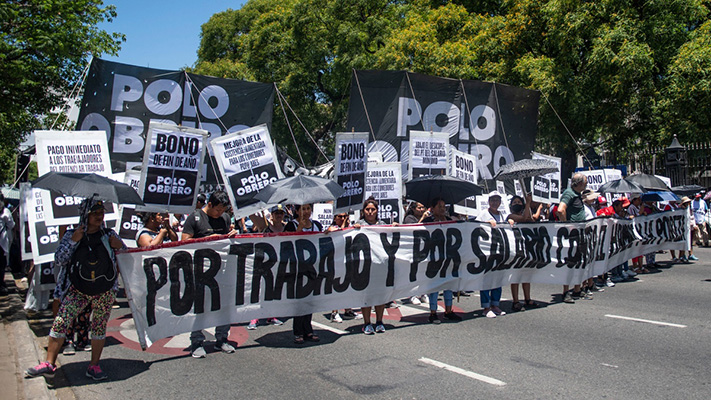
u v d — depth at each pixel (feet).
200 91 38.42
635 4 68.90
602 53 64.90
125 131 36.35
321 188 21.71
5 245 35.24
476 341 22.22
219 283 20.49
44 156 25.52
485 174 46.57
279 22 101.91
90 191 17.34
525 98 48.55
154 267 18.99
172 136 25.27
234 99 39.32
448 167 36.60
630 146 80.59
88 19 52.95
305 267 22.26
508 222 28.66
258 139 27.14
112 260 17.94
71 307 17.57
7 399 16.25
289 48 101.76
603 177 48.88
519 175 31.27
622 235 36.09
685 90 64.08
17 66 44.01
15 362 20.07
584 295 31.32
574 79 69.77
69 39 48.75
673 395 15.97
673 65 65.21
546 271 29.25
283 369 18.94
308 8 96.99
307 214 24.22
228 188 26.40
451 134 44.83
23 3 45.55
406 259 24.73
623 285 35.58
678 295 31.63
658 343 21.62
